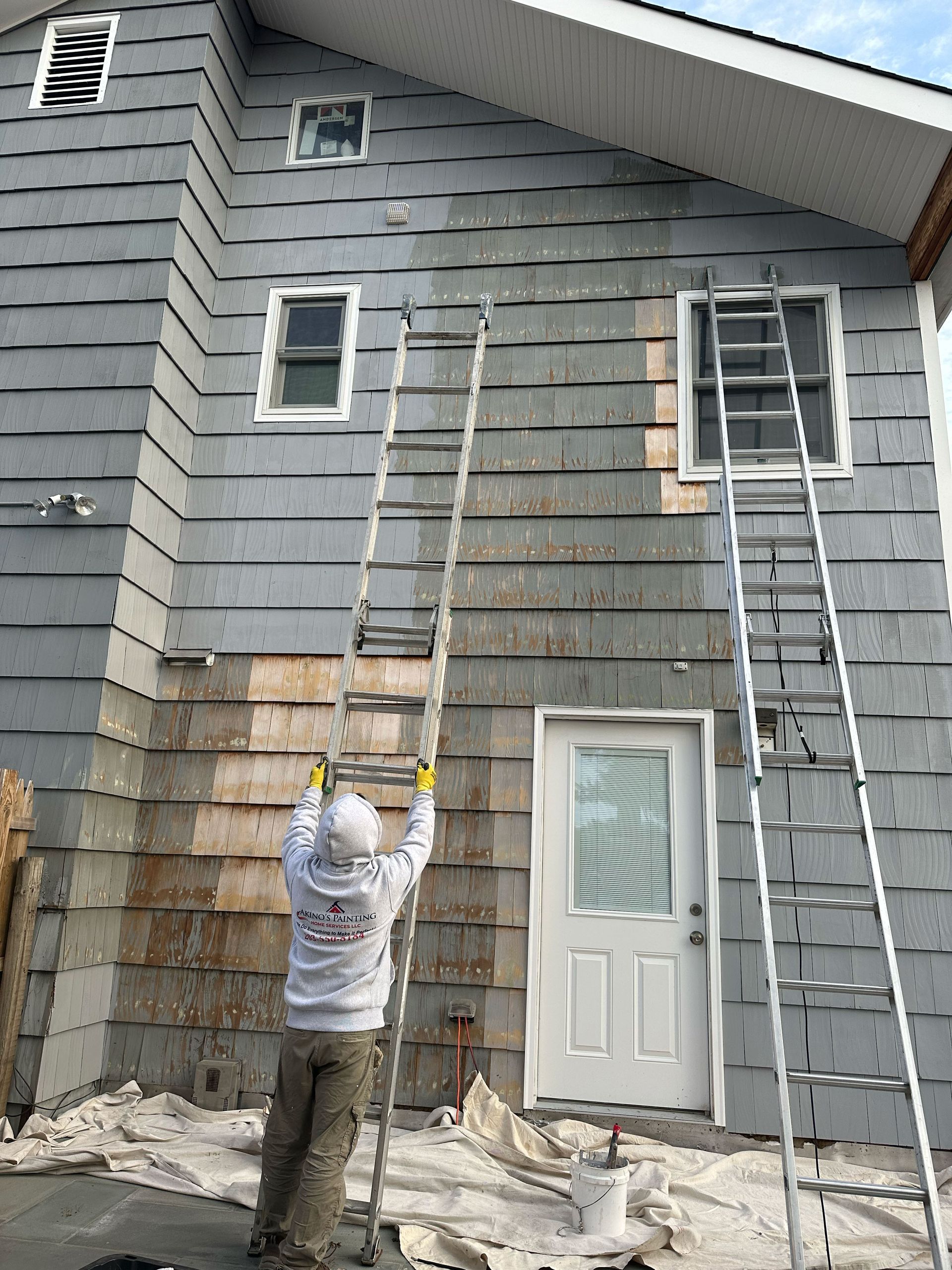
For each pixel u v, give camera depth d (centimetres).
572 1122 388
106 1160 339
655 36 454
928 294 473
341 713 349
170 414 480
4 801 380
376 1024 262
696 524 460
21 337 480
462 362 500
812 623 436
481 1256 286
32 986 386
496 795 438
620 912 423
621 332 495
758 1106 387
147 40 523
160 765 460
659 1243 293
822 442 470
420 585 468
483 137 536
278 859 442
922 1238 303
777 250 493
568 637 453
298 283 527
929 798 408
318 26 556
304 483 492
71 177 505
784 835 413
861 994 284
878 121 434
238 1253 279
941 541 438
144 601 455
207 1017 428
